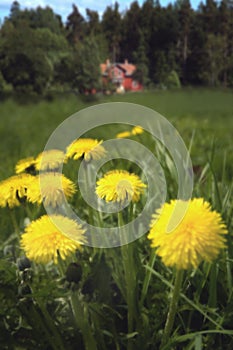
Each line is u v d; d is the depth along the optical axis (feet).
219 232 3.05
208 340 4.30
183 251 2.96
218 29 213.25
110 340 4.28
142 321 4.33
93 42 168.35
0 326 4.22
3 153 16.34
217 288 4.86
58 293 4.05
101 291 4.14
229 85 179.22
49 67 151.12
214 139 6.61
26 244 3.49
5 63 146.61
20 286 3.96
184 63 199.11
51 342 3.95
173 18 210.18
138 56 204.23
